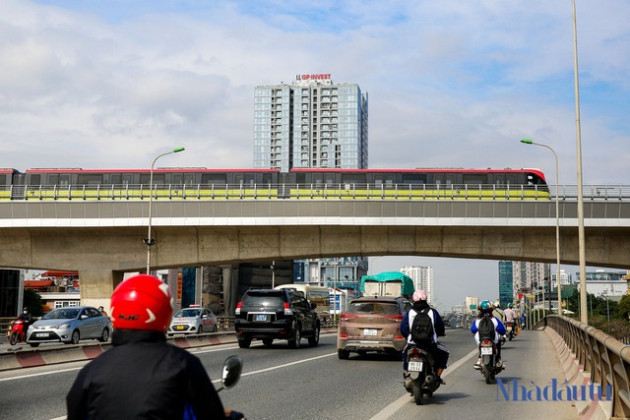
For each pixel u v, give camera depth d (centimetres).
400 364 1894
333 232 5134
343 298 8944
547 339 3956
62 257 5325
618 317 12369
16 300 7156
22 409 1076
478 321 1478
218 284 7181
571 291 10975
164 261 5269
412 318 1144
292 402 1143
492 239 5053
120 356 320
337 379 1505
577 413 1058
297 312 2620
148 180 5175
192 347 2748
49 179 5231
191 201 5000
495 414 1054
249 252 5222
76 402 316
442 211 4866
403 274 4638
